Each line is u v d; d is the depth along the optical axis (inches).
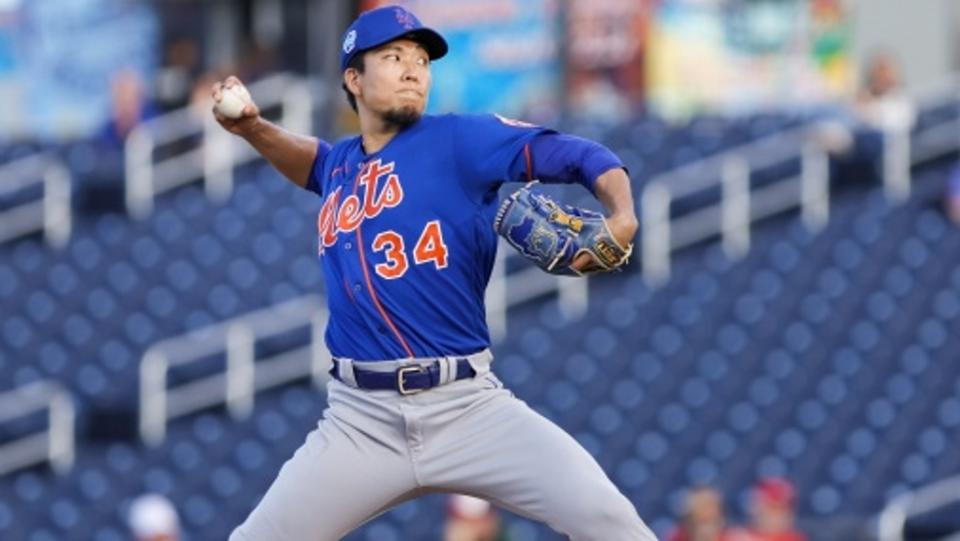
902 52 2839.6
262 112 2812.5
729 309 2388.0
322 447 860.6
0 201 2731.3
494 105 2787.9
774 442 2217.0
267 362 2409.0
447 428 851.4
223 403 2391.7
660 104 2770.7
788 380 2289.6
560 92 2780.5
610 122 2664.9
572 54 2778.1
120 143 2795.3
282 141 914.7
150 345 2507.4
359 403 856.9
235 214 2677.2
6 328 2571.4
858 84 2785.4
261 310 2522.1
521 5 2775.6
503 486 849.5
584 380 2329.0
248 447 2333.9
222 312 2532.0
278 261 2598.4
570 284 2431.1
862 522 2014.0
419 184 839.7
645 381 2317.9
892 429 2208.4
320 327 2394.2
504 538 1696.6
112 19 3019.2
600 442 2252.7
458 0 2792.8
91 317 2566.4
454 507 1680.6
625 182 804.6
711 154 2596.0
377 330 846.5
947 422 2207.2
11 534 2277.3
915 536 2044.8
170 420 2383.1
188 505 2282.2
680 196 2507.4
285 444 2332.7
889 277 2396.7
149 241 2655.0
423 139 845.2
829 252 2440.9
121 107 2800.2
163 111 2837.1
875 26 2819.9
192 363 2426.2
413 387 844.6
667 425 2261.3
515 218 812.0
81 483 2315.5
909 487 2132.1
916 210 2479.1
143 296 2581.2
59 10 3031.5
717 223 2486.5
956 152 2549.2
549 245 804.6
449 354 846.5
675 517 2153.1
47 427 2397.9
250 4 3102.9
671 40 2768.2
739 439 2230.6
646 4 2760.8
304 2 3107.8
